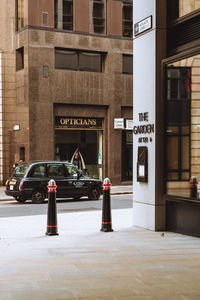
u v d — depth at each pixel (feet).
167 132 31.94
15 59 90.22
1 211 50.55
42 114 86.53
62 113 88.94
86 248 26.11
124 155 96.07
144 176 33.27
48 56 87.04
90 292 17.19
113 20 93.04
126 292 17.15
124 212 46.37
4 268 21.18
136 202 35.14
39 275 19.84
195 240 28.58
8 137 91.61
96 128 92.73
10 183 60.80
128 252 24.85
